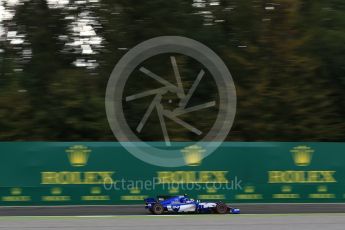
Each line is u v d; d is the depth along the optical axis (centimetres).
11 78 5075
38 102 4838
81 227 2217
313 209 3055
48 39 5381
